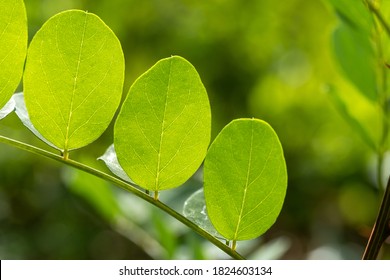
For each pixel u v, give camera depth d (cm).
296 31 112
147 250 51
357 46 43
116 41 31
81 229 98
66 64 31
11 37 31
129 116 31
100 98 31
